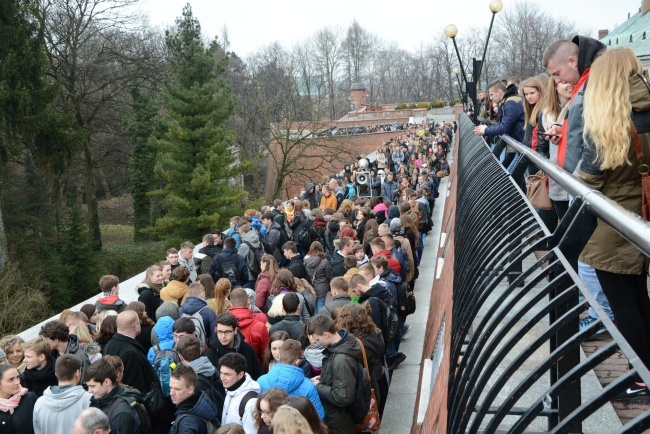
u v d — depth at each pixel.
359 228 12.61
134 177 40.19
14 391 5.35
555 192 4.62
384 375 7.50
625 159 2.67
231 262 10.98
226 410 5.37
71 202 31.61
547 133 4.36
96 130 36.34
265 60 89.94
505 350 2.13
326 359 5.62
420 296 12.67
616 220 1.61
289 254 10.16
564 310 2.67
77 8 33.44
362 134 59.31
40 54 26.53
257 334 6.95
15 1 25.59
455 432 2.47
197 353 5.86
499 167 4.72
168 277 9.45
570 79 3.45
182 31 31.34
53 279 26.53
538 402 1.64
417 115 73.69
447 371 3.20
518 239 2.87
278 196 38.12
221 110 31.48
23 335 10.36
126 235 45.12
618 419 3.20
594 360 1.57
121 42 34.59
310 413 4.48
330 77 99.12
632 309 2.81
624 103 2.61
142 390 5.94
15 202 27.09
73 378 5.36
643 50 35.84
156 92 36.41
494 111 8.65
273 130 38.97
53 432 5.20
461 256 4.25
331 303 7.18
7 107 25.38
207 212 30.69
